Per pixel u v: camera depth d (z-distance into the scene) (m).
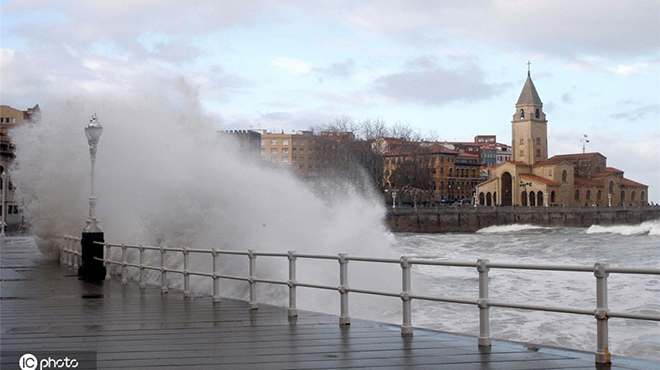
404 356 8.68
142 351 9.19
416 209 115.62
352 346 9.41
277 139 181.75
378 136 121.44
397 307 18.09
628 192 186.00
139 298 15.45
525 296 21.77
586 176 183.12
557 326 16.09
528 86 187.25
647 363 8.03
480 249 66.75
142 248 17.52
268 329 10.96
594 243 75.81
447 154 179.25
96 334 10.63
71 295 16.08
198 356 8.82
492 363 8.17
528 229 126.00
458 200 179.62
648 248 63.25
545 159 186.50
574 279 25.77
